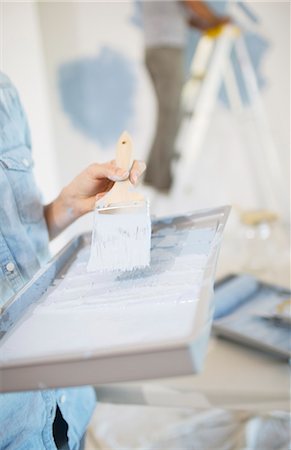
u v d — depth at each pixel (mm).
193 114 1628
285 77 1542
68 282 521
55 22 1551
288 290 1006
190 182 1697
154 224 620
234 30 1531
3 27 1327
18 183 611
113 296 455
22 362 340
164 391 749
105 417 1087
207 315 363
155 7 1511
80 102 1646
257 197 1681
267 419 1042
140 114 1654
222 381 750
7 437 519
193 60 1568
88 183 623
